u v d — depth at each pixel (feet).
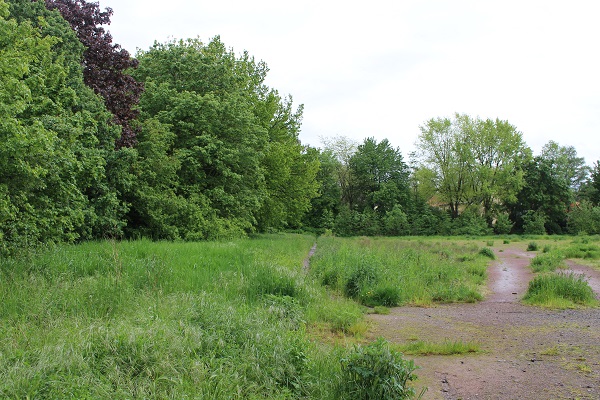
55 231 41.57
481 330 29.60
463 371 20.83
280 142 115.65
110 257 35.68
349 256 55.67
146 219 71.41
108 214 58.18
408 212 216.13
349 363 16.61
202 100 79.66
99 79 65.51
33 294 24.41
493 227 202.18
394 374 16.21
